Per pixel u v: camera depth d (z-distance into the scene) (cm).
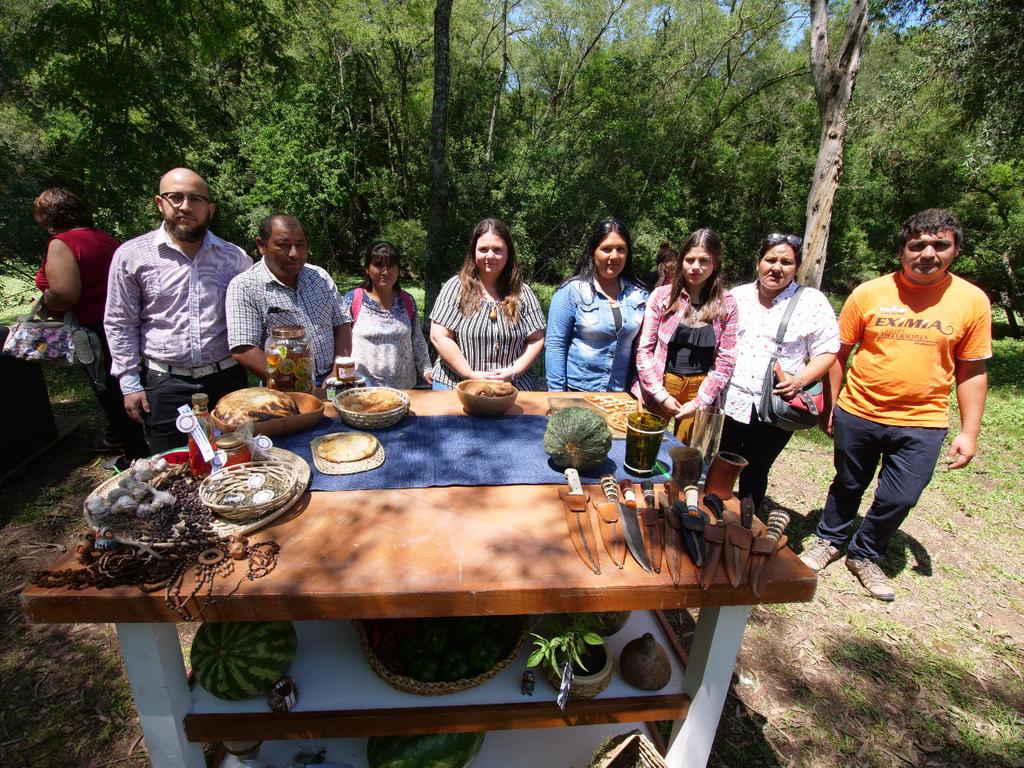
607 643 198
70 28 550
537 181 1742
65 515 351
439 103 866
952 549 362
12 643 253
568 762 188
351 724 158
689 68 2078
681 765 187
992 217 1608
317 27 1498
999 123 830
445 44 842
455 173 1794
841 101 668
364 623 178
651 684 176
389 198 1888
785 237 285
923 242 260
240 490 158
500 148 1967
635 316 312
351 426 216
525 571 143
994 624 297
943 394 281
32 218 623
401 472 187
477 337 304
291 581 134
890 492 297
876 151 1741
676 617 298
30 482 389
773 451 311
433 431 222
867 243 2056
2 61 627
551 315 316
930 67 888
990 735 233
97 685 234
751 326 301
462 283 303
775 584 148
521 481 185
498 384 246
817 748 224
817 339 292
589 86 1994
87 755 205
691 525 154
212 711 157
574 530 157
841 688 253
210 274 278
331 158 1603
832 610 301
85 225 338
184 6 611
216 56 730
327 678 170
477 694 168
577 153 1733
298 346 227
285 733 157
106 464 417
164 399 281
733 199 2161
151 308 271
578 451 185
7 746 206
